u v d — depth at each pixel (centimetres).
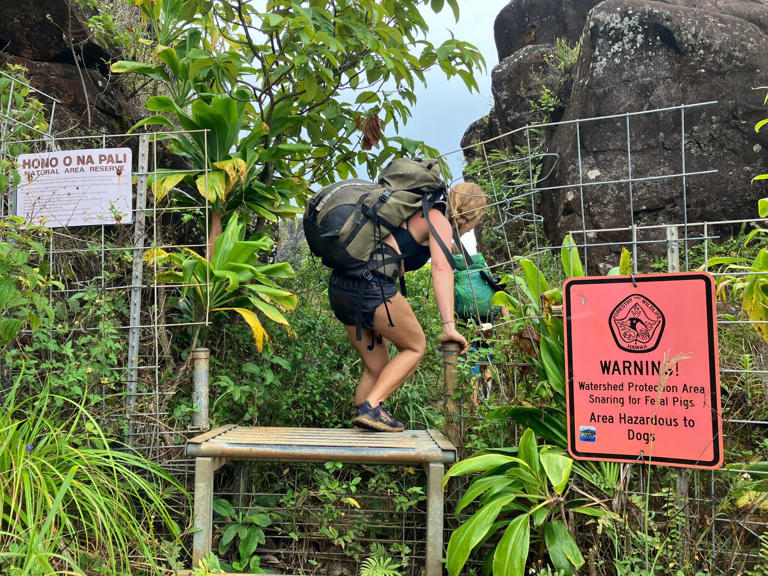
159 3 378
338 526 260
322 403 333
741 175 612
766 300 242
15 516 206
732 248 500
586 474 217
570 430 221
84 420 271
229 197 344
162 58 346
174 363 331
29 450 215
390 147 418
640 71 659
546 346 241
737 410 235
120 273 340
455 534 212
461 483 260
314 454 238
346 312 279
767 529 210
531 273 255
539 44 909
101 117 439
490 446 259
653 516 208
